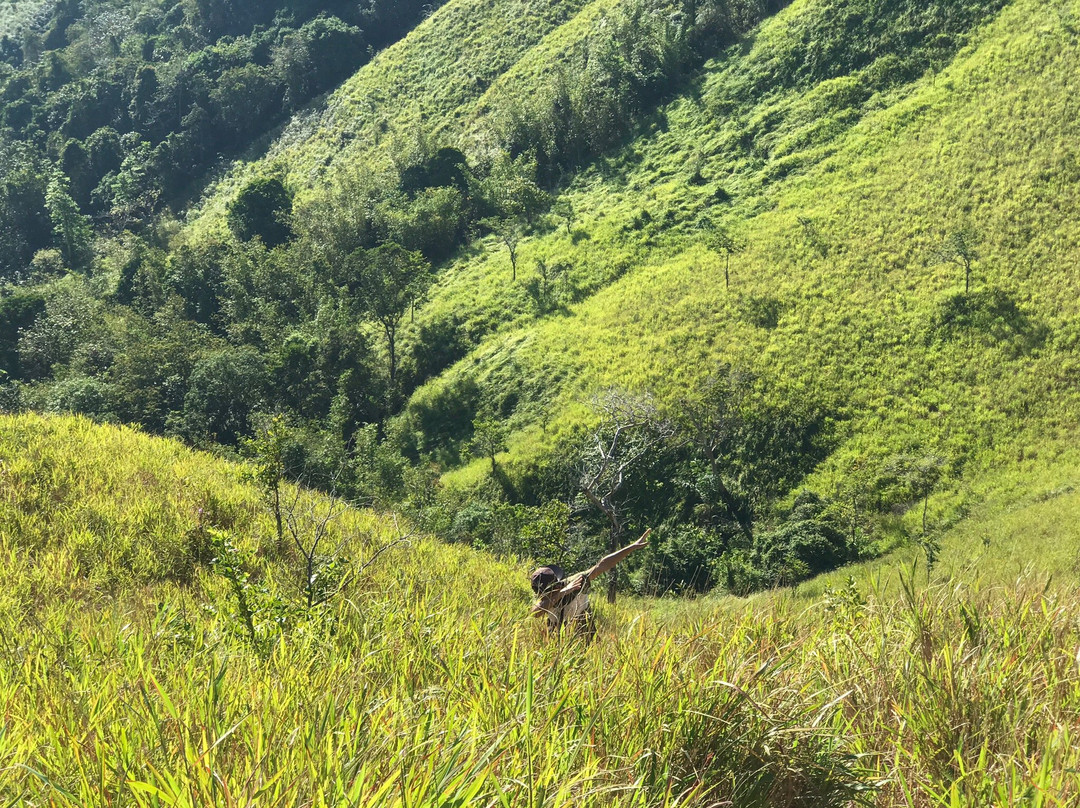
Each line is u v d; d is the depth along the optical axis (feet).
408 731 6.95
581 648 11.37
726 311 180.75
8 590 25.49
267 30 487.20
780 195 224.94
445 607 14.33
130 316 256.32
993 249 169.89
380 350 224.33
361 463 154.81
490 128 336.08
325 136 390.01
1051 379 136.77
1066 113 197.77
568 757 6.75
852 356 156.25
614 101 299.79
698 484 134.51
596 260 229.25
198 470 43.93
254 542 33.24
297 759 6.20
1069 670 8.52
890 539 115.34
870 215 196.75
